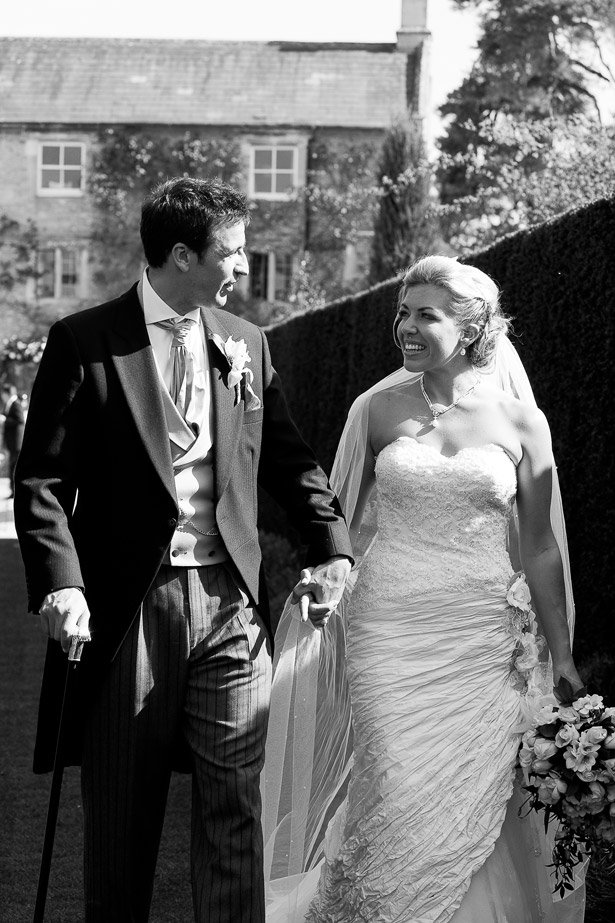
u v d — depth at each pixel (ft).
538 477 11.39
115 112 94.53
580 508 17.04
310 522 10.41
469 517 10.96
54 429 9.50
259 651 9.89
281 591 30.17
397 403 11.53
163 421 9.61
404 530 11.15
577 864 11.05
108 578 9.52
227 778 9.50
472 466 10.91
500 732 10.73
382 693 10.82
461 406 11.32
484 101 83.51
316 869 11.89
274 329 46.29
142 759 9.55
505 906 10.60
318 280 90.48
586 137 35.45
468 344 11.25
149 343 9.75
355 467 11.74
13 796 16.05
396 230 62.44
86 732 9.61
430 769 10.54
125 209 94.43
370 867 10.59
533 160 38.75
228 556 9.76
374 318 28.60
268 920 11.56
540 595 11.45
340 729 12.22
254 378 10.40
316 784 12.24
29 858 13.69
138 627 9.46
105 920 9.78
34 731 19.21
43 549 9.16
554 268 17.38
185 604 9.57
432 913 10.36
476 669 10.82
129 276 94.48
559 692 11.23
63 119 94.07
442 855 10.36
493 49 83.41
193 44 100.07
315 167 92.22
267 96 94.63
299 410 39.09
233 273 9.80
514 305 18.72
